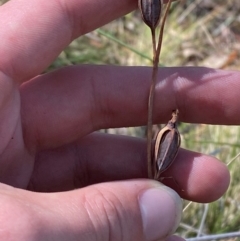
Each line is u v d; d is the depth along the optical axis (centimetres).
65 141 16
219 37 30
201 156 16
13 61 14
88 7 15
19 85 15
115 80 16
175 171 16
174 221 14
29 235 11
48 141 16
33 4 15
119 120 17
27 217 11
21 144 16
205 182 16
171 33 30
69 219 12
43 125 16
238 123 16
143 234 13
